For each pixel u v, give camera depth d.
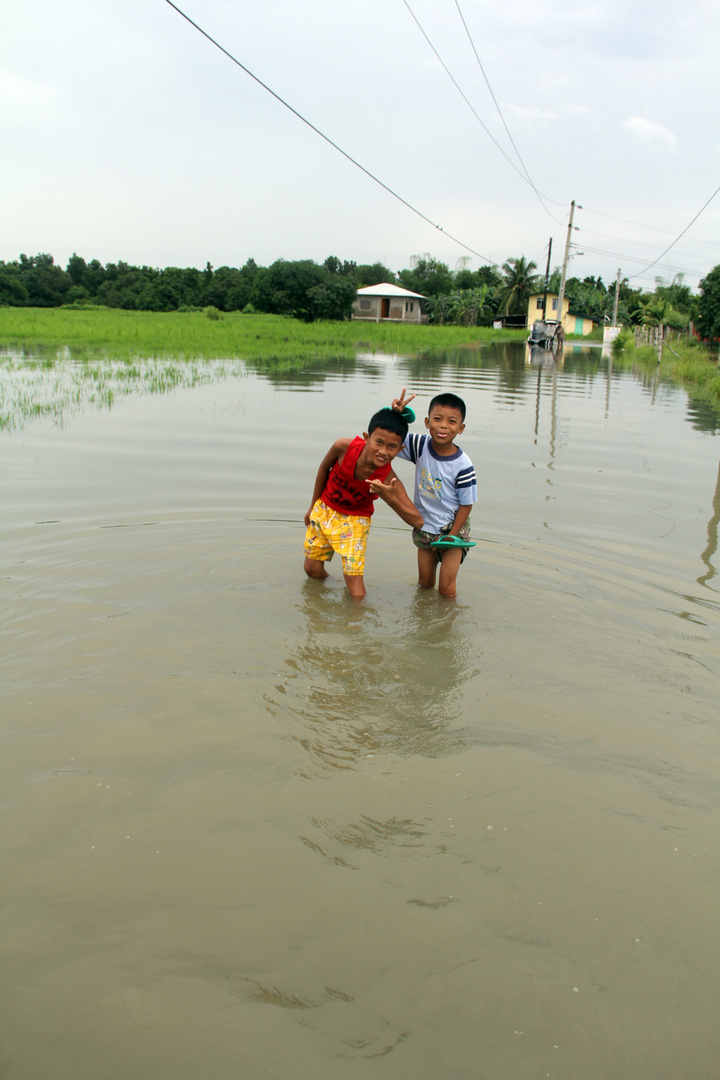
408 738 3.12
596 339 57.09
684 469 8.64
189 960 2.04
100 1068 1.76
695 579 5.02
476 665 3.77
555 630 4.20
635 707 3.42
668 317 53.00
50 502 6.36
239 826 2.56
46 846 2.43
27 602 4.28
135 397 13.05
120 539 5.42
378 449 4.32
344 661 3.75
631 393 17.22
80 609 4.21
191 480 7.27
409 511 4.40
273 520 6.02
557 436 10.79
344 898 2.27
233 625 4.11
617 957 2.11
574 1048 1.85
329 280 56.22
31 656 3.66
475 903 2.27
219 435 9.74
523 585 4.86
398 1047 1.83
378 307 68.12
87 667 3.58
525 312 67.06
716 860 2.49
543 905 2.27
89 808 2.62
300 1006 1.92
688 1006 1.97
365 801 2.71
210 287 82.06
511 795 2.77
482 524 6.16
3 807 2.60
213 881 2.31
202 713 3.23
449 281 84.75
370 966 2.04
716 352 35.88
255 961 2.04
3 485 6.91
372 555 5.46
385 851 2.47
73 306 78.00
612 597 4.69
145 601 4.37
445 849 2.49
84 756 2.90
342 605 4.46
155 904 2.22
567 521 6.32
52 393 13.10
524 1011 1.94
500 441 10.27
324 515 4.64
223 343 26.88
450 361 25.36
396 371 20.38
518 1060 1.81
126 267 109.56
